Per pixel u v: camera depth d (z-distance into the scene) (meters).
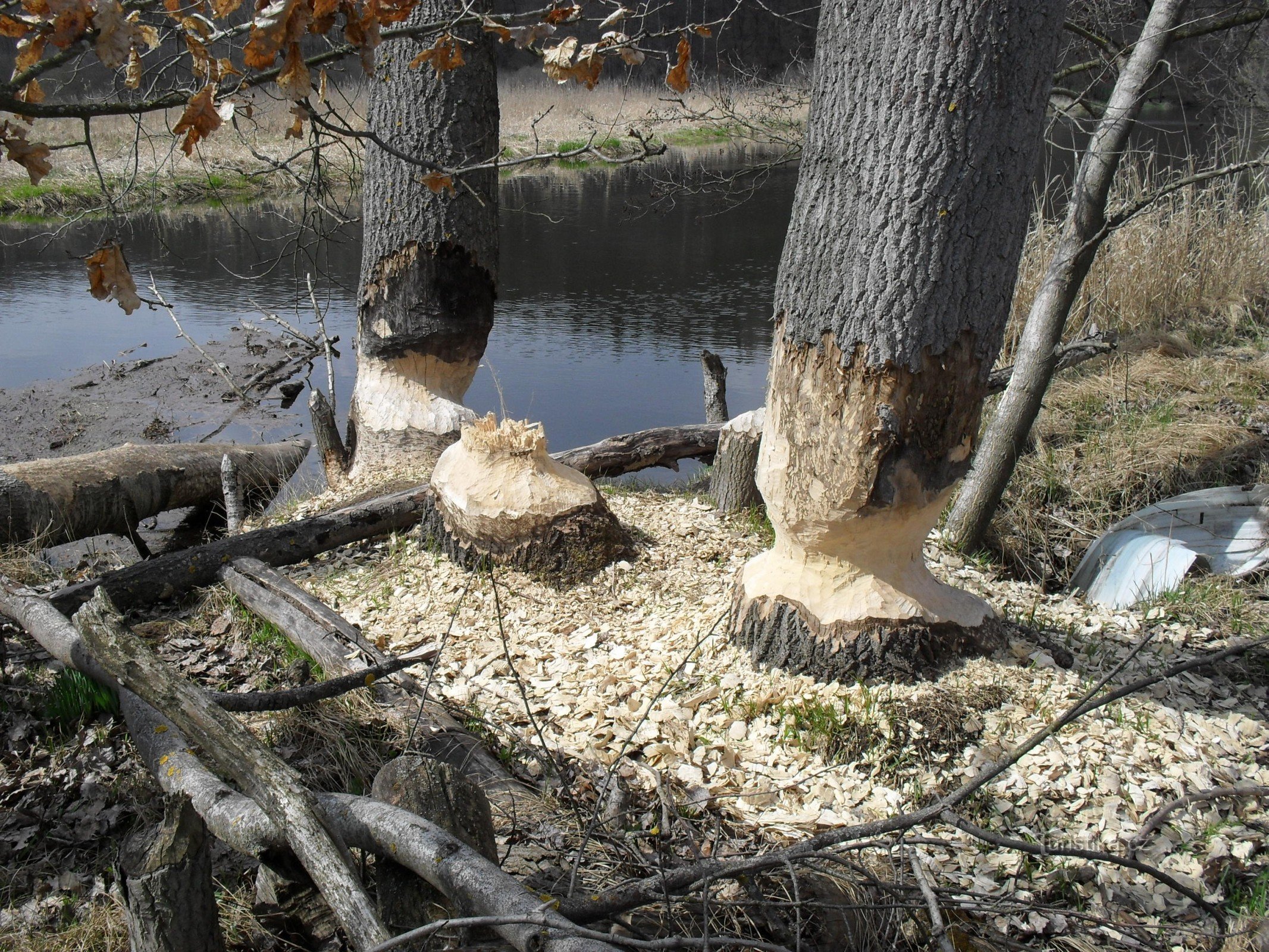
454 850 2.53
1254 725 4.26
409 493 6.16
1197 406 7.85
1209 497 6.38
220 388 10.38
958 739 3.98
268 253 16.67
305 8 2.10
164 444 7.84
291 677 4.37
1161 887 3.43
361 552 5.94
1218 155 10.11
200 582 5.36
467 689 4.38
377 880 2.77
